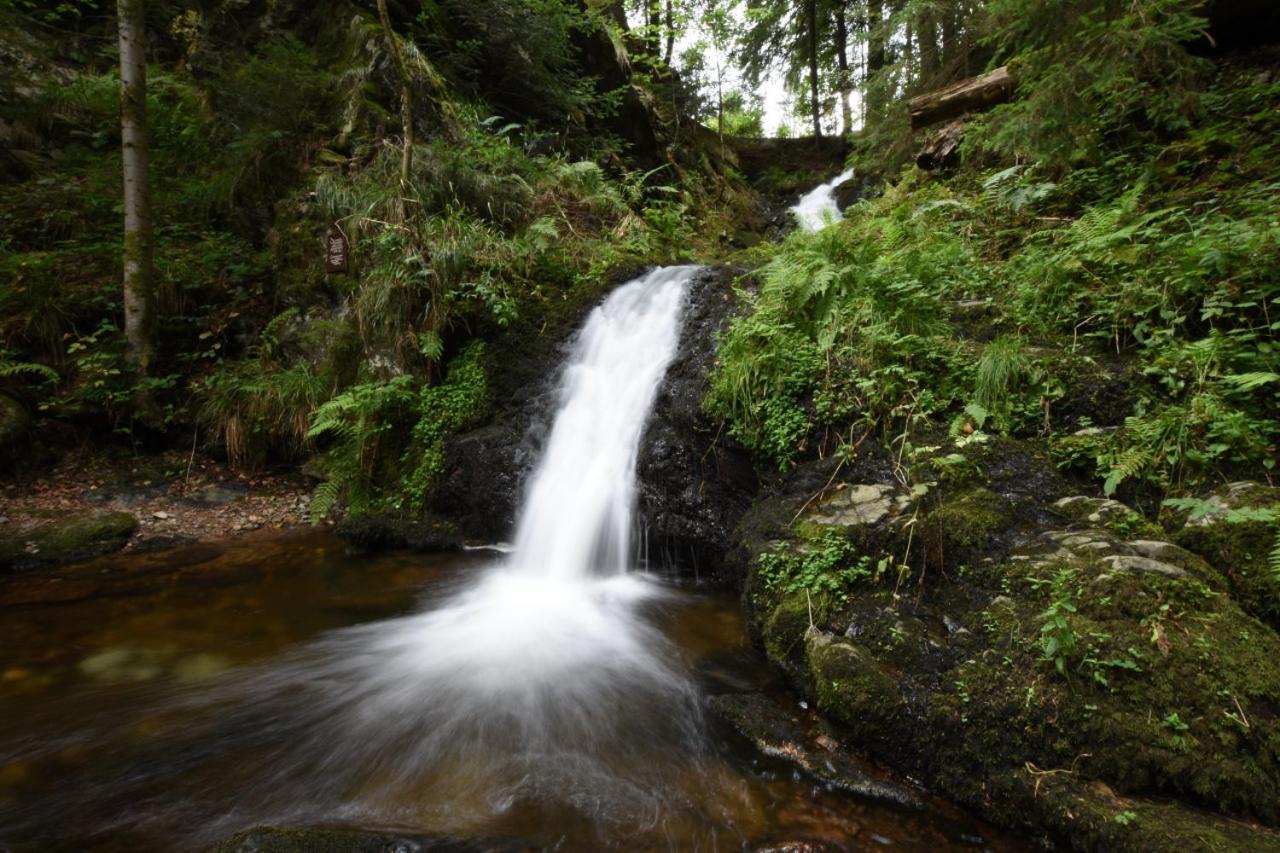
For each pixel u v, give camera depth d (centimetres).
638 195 1005
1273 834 207
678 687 349
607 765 287
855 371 444
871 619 314
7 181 781
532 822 250
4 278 658
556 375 621
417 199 673
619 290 670
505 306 649
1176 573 272
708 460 491
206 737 304
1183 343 374
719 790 268
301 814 254
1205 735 226
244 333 733
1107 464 342
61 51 938
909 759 266
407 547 576
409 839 237
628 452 532
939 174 816
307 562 533
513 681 360
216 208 802
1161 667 243
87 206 764
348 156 791
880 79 1138
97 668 362
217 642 397
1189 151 535
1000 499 343
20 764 280
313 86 814
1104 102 603
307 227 742
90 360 639
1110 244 460
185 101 884
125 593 461
